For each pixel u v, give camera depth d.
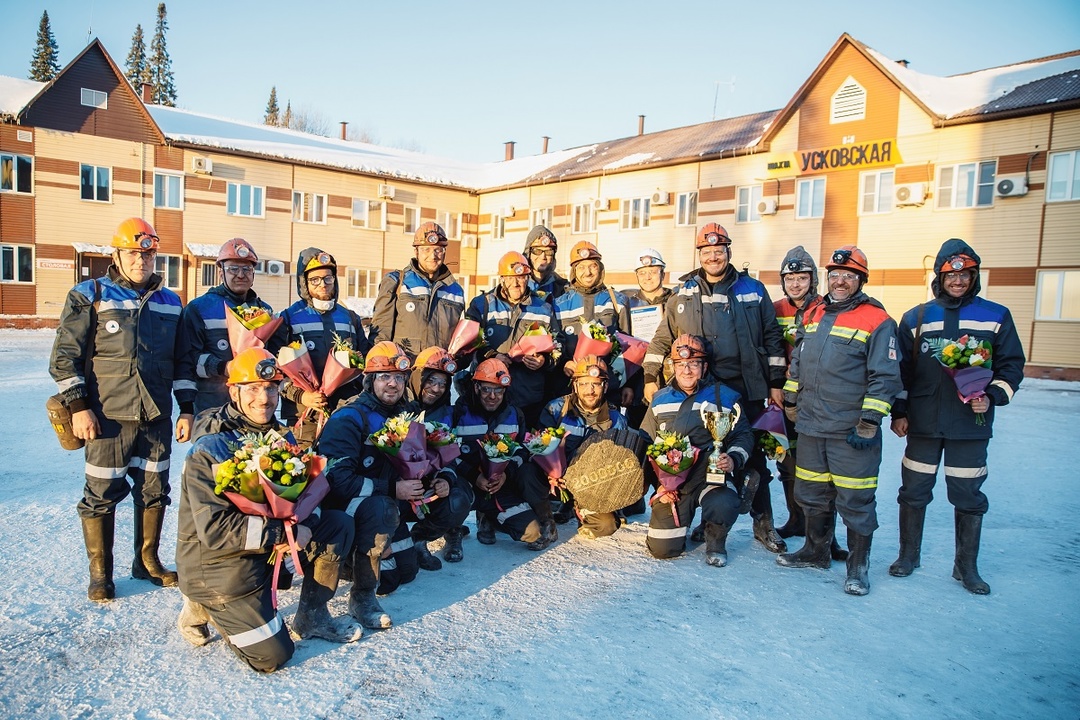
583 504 5.11
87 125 25.69
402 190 32.59
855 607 4.16
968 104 20.78
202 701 3.03
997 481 7.34
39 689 3.08
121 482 4.11
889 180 21.91
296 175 29.73
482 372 5.14
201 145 27.41
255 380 3.53
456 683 3.21
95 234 26.14
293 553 3.30
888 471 8.18
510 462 5.18
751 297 5.46
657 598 4.24
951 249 4.56
